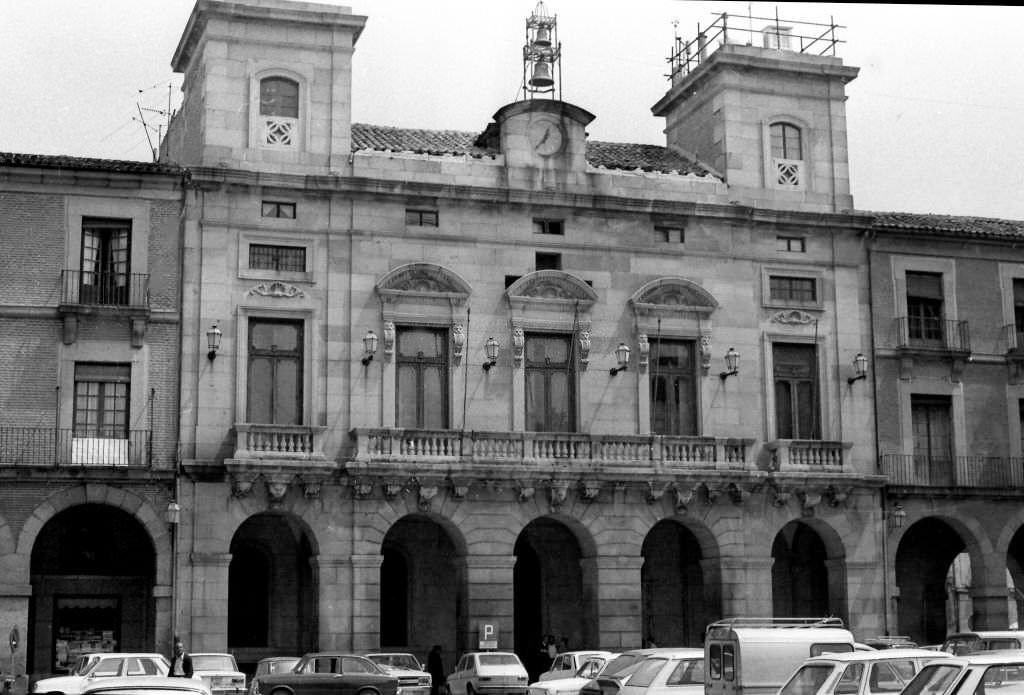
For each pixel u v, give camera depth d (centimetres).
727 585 4219
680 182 4438
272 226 4019
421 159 4184
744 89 4569
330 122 4134
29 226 3859
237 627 4116
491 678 3591
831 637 2317
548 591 4400
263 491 3856
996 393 4678
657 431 4291
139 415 3819
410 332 4116
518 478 4019
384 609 4272
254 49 4103
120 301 3891
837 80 4675
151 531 3766
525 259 4231
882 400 4525
